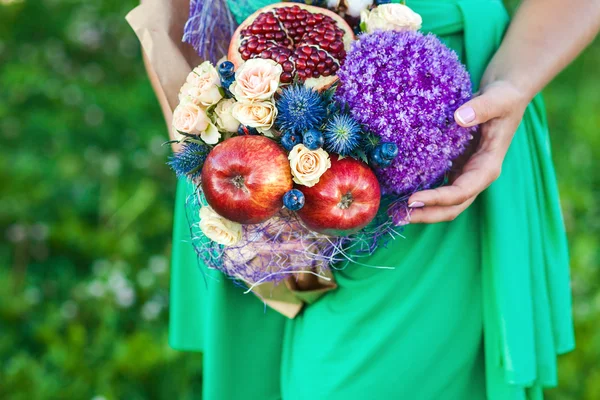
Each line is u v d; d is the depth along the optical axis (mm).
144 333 2293
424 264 1367
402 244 1361
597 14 1372
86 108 3434
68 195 3041
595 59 4223
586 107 3805
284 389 1490
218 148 1048
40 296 2611
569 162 3381
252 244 1189
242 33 1155
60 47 3867
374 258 1364
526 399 1489
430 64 1105
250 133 1080
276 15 1148
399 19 1145
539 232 1420
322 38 1120
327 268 1336
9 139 3271
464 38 1365
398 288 1367
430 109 1091
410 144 1099
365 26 1177
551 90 4051
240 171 1028
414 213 1225
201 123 1064
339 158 1065
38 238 2816
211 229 1109
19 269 2736
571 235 2871
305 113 1030
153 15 1317
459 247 1376
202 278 1556
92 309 2500
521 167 1396
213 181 1044
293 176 1042
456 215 1253
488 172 1242
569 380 2209
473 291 1400
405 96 1080
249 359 1516
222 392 1486
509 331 1337
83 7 4016
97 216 3010
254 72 1035
